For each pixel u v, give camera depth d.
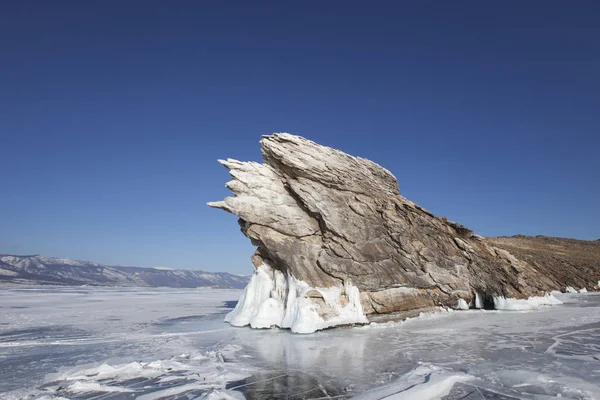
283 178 19.81
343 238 19.17
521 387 8.78
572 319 19.84
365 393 8.40
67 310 25.69
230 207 18.09
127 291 54.94
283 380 9.52
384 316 18.80
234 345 13.57
